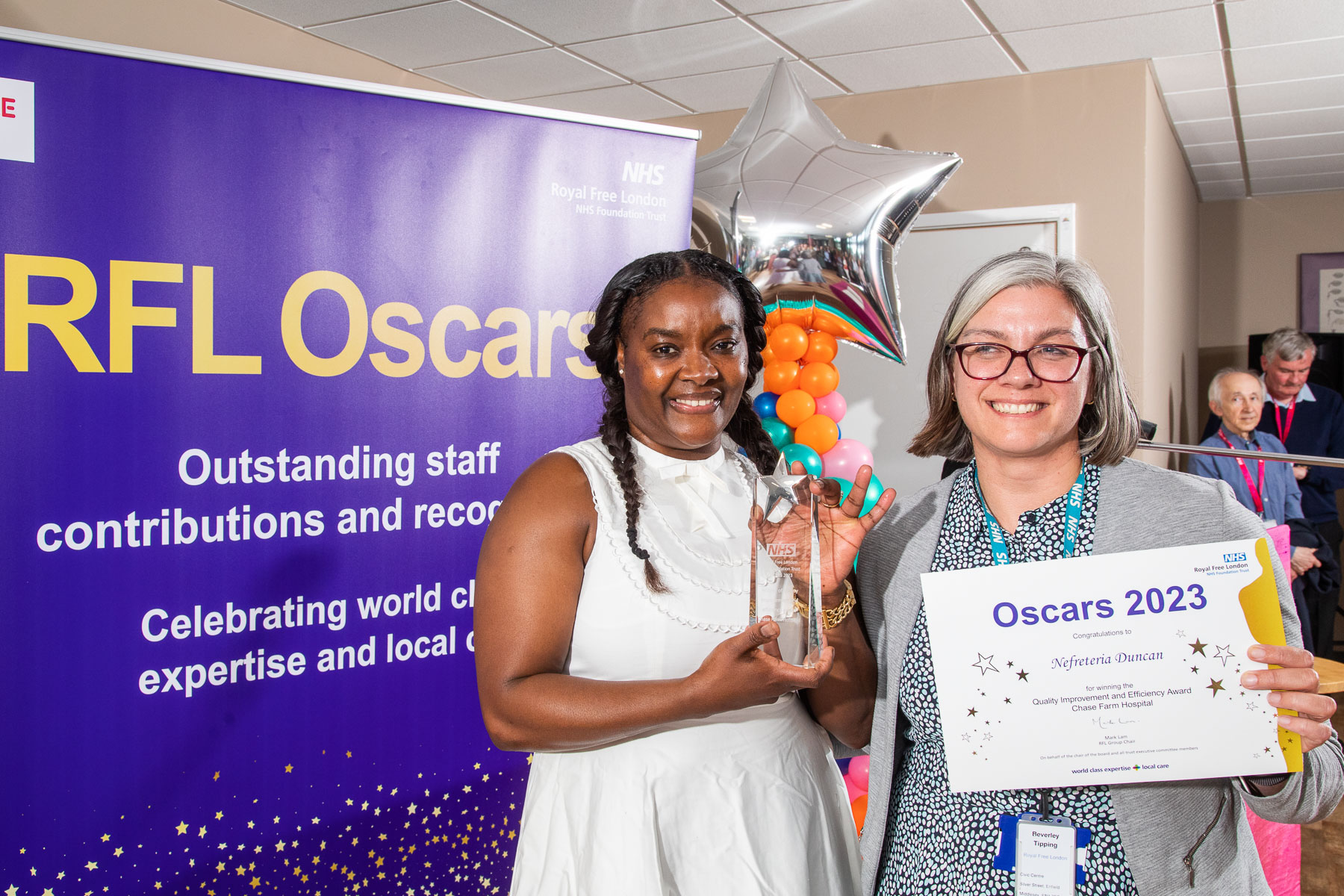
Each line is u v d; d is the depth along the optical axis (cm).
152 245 144
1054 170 394
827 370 254
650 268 117
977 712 98
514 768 177
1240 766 92
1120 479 106
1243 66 383
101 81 140
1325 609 433
